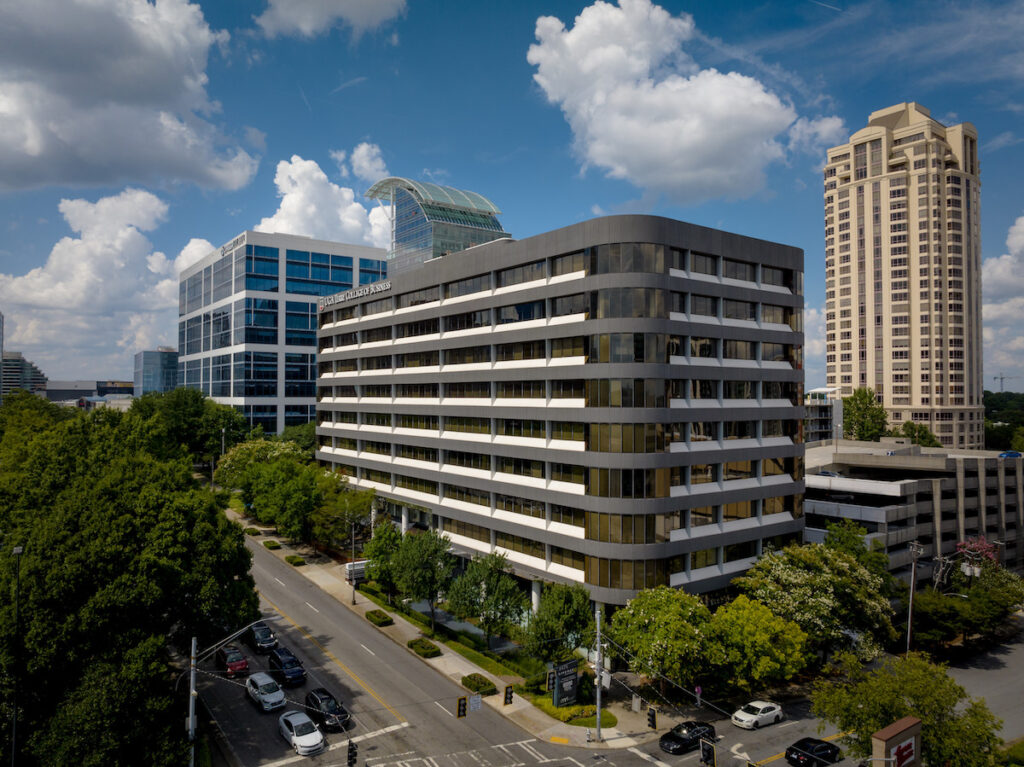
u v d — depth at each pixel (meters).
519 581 53.47
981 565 58.91
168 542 32.75
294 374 125.00
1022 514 73.38
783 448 52.22
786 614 40.69
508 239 56.53
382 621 50.25
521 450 51.41
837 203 158.88
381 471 74.25
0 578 29.25
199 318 145.00
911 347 145.62
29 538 31.12
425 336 66.25
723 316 48.97
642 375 43.56
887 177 149.12
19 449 50.69
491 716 36.88
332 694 38.81
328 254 129.88
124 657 28.39
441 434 63.25
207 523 36.12
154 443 55.97
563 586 41.69
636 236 44.41
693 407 46.25
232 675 40.69
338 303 85.00
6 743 26.94
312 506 67.94
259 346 120.75
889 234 148.75
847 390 156.00
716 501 47.03
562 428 48.31
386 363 74.06
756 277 51.59
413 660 44.25
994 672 48.66
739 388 49.94
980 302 151.12
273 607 53.59
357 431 78.81
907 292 145.88
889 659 45.66
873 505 67.12
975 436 146.88
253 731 34.75
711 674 37.72
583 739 34.50
